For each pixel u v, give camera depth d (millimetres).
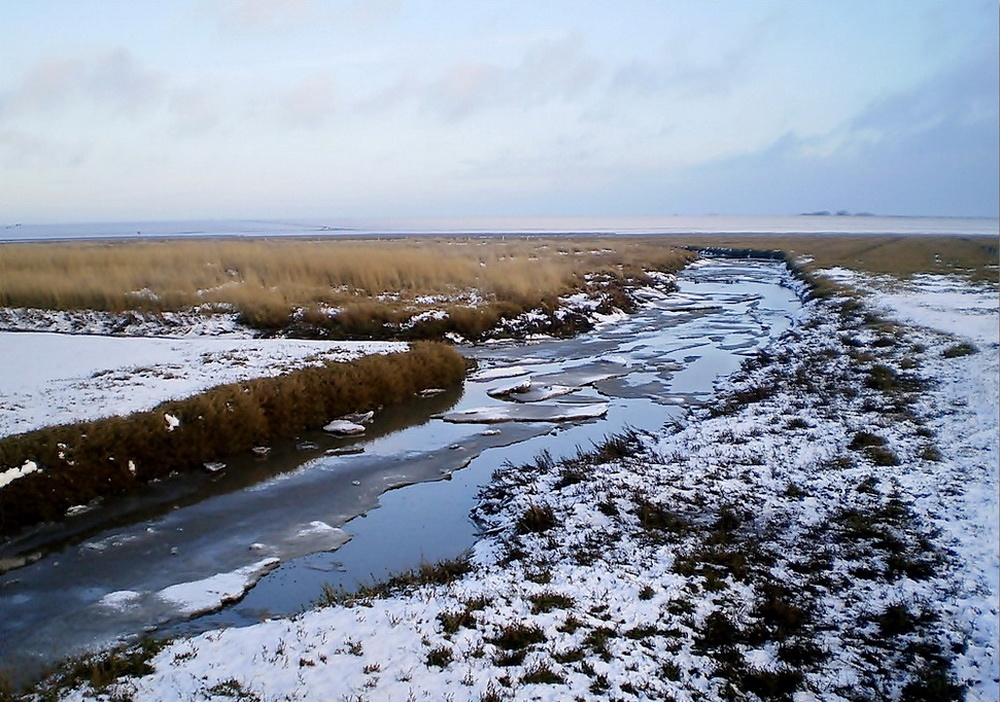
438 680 6207
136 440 11805
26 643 7398
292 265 31703
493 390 18250
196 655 6703
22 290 24719
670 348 23906
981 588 7449
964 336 19859
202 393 13594
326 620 7363
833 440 12484
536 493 11047
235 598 8383
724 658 6660
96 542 9758
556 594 7812
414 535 10125
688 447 12719
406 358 18250
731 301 36281
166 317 23844
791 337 23641
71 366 15180
